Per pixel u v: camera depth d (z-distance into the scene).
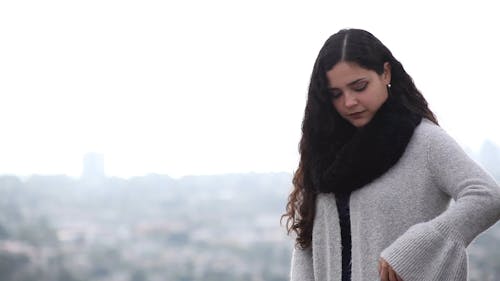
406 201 2.48
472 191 2.38
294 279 2.75
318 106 2.60
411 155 2.50
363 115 2.53
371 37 2.56
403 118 2.50
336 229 2.59
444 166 2.46
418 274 2.34
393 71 2.59
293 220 2.73
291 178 2.73
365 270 2.49
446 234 2.34
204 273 63.66
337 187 2.55
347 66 2.50
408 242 2.36
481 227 2.37
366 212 2.51
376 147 2.48
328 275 2.59
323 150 2.62
